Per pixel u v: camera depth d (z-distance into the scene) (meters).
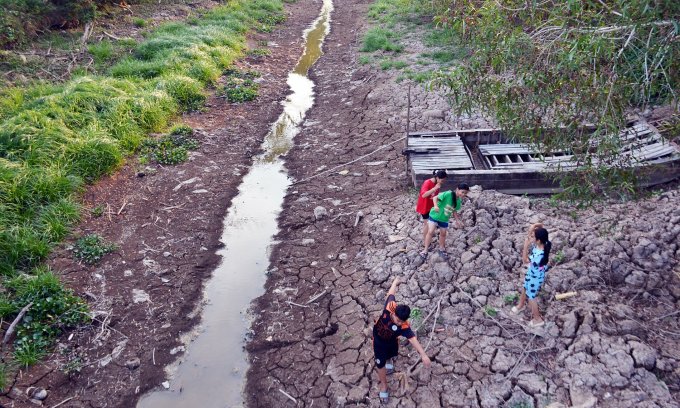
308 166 12.94
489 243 8.45
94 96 13.86
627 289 7.32
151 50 18.28
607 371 6.20
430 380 6.68
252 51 21.09
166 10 22.92
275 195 11.89
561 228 8.44
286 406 6.86
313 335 7.88
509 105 6.82
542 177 9.66
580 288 7.41
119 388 7.26
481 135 11.74
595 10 6.03
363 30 23.70
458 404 6.35
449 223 9.02
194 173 12.62
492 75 7.29
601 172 6.44
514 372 6.54
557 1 6.59
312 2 30.31
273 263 9.66
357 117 15.06
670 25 5.53
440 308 7.61
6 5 17.14
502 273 7.91
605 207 8.92
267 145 14.25
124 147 13.02
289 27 25.33
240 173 12.80
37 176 10.62
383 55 19.52
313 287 8.86
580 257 7.86
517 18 6.88
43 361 7.52
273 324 8.23
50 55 16.89
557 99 6.32
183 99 15.91
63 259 9.41
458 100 7.44
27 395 7.01
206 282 9.27
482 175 9.89
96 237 9.97
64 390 7.19
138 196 11.58
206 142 14.12
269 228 10.71
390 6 26.53
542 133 7.00
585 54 5.60
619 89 5.76
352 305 8.22
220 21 22.83
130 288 8.98
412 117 13.99
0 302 8.03
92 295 8.70
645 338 6.61
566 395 6.16
